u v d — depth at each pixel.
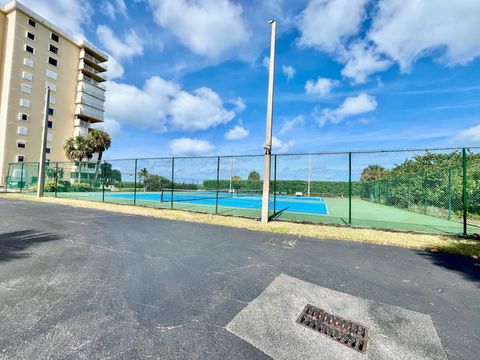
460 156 11.73
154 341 2.28
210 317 2.71
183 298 3.13
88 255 4.76
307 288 3.50
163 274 3.91
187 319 2.66
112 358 2.04
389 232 7.39
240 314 2.79
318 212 13.44
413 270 4.28
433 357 2.17
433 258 4.96
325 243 6.01
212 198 23.88
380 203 21.47
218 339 2.33
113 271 3.98
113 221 8.52
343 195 29.22
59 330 2.41
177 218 9.34
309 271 4.14
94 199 17.17
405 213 13.73
